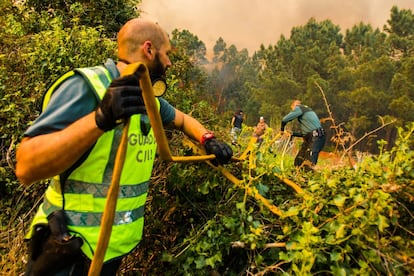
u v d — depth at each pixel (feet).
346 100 177.58
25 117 12.27
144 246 8.55
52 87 5.95
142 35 6.40
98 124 5.06
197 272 7.36
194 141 8.41
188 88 16.47
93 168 5.92
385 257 6.29
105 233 5.23
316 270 6.54
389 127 122.62
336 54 213.25
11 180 11.18
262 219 7.58
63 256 5.82
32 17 18.39
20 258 8.80
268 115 193.98
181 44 24.45
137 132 6.25
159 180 8.93
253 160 7.83
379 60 174.40
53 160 5.31
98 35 15.26
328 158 9.19
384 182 6.74
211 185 8.24
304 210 6.86
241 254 7.48
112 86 5.01
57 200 6.11
